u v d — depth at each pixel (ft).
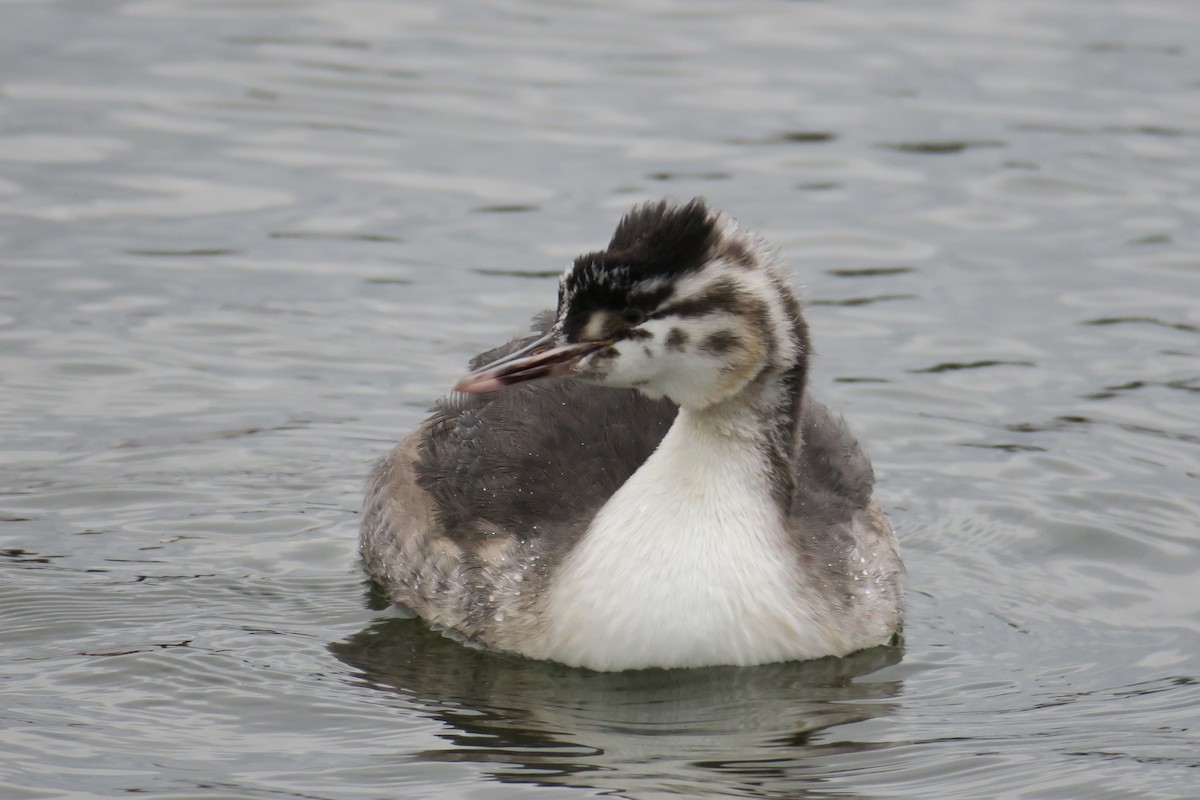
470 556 42.34
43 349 57.47
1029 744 36.58
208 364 57.31
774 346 39.19
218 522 47.83
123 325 59.52
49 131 74.59
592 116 78.43
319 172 72.43
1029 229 69.21
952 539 48.24
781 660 39.81
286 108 78.33
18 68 80.79
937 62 85.05
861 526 43.88
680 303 38.27
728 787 34.27
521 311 61.62
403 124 77.25
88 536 46.47
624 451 43.06
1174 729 37.37
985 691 39.42
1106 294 64.23
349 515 48.80
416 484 44.88
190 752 35.42
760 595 39.42
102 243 65.62
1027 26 89.76
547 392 44.78
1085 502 50.16
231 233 67.10
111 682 38.60
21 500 48.24
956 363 59.26
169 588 43.86
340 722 37.06
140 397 54.95
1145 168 74.13
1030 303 63.57
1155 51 86.28
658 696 38.63
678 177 72.38
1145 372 58.70
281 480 50.49
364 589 44.73
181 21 87.81
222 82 80.74
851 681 39.70
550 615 40.11
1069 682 39.96
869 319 62.28
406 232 67.72
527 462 43.27
